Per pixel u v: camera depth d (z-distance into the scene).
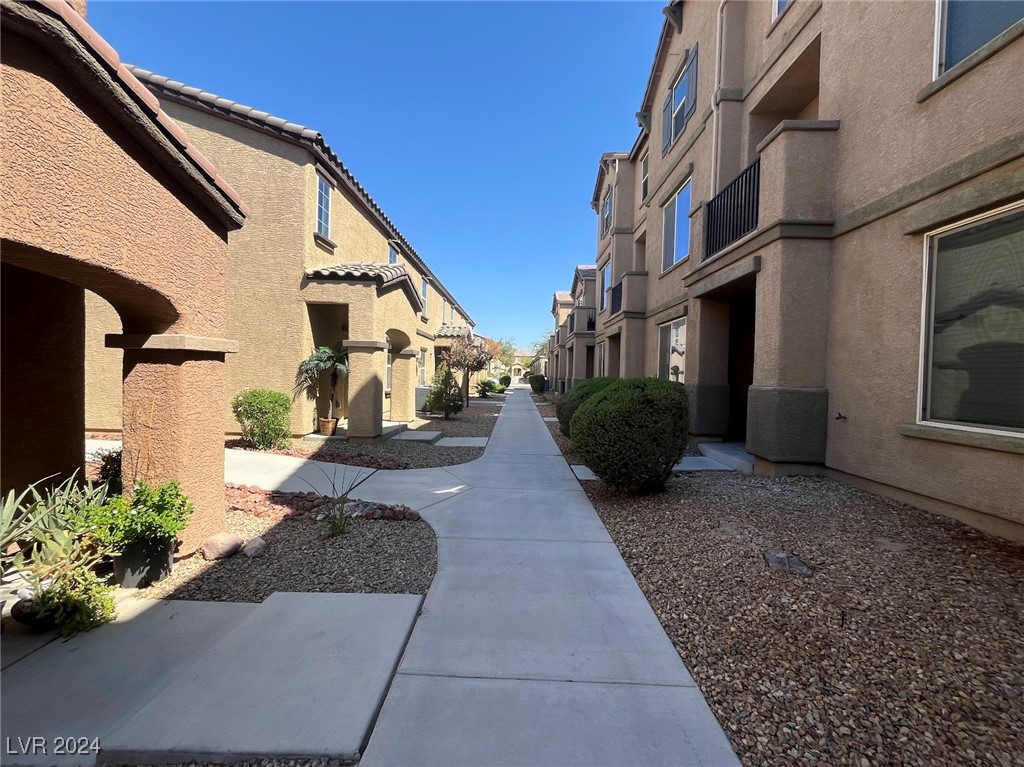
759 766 2.07
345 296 10.09
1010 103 3.99
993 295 4.18
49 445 4.61
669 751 2.15
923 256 4.86
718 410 9.38
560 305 36.53
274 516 5.30
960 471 4.43
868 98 5.62
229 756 2.10
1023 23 3.84
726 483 6.42
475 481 7.20
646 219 14.38
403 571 4.00
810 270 6.33
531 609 3.40
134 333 3.93
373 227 14.01
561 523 5.24
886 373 5.34
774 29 7.96
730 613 3.26
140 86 3.06
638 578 3.90
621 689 2.56
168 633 3.04
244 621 3.18
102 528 3.33
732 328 10.06
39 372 4.54
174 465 3.97
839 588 3.41
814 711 2.36
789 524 4.68
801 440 6.40
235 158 9.90
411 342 13.75
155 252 3.49
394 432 11.48
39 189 2.57
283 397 9.60
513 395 32.88
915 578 3.46
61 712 2.34
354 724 2.27
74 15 2.58
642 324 14.02
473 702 2.45
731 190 8.17
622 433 5.69
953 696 2.39
